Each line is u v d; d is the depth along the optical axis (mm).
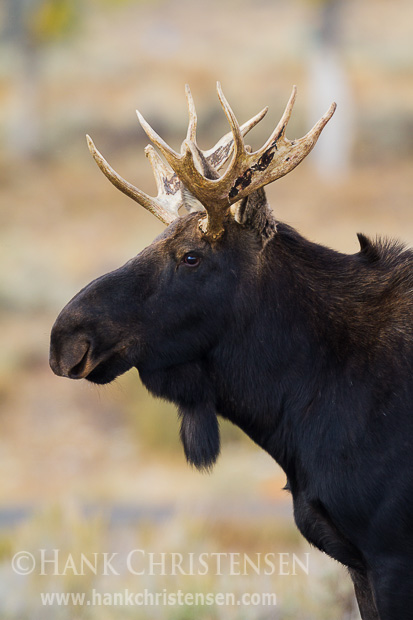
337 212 101562
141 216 105812
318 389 17625
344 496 17031
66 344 17844
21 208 108688
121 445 58438
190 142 17078
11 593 28125
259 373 18000
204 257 17891
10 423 61812
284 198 106750
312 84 127938
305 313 17875
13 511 43938
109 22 192000
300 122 121000
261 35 191750
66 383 67188
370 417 17062
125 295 17891
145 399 59750
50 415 62625
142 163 119062
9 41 142500
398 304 17797
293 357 17828
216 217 17531
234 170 17266
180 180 17672
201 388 18422
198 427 18609
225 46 179750
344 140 119438
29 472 55031
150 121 125125
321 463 17312
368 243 18656
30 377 68688
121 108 130625
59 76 147250
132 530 36906
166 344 18078
